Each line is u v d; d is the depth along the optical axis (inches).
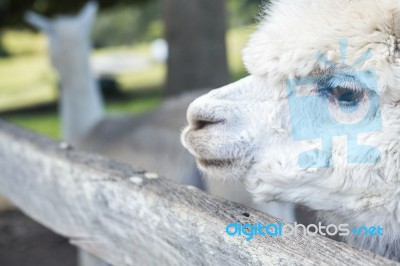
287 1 91.0
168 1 272.1
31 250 255.3
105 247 96.9
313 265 61.7
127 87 698.2
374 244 86.2
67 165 104.5
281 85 86.0
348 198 83.2
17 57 1001.5
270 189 87.8
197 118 89.4
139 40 946.7
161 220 81.0
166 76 280.5
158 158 196.5
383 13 79.4
